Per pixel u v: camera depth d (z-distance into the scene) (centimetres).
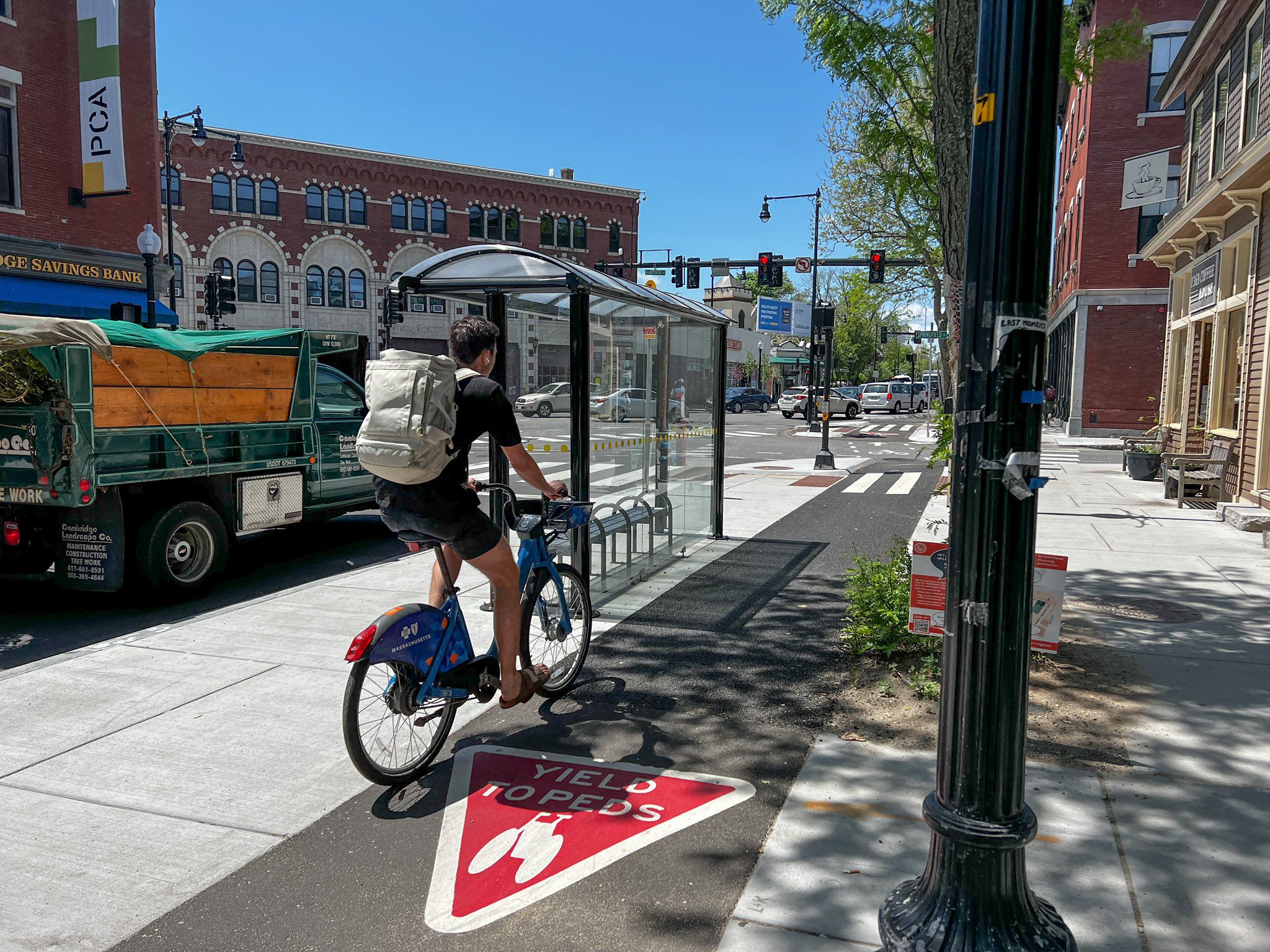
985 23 226
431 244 4681
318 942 274
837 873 305
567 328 635
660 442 798
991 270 224
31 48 1688
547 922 282
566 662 483
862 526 1044
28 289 1697
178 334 716
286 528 1051
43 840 334
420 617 379
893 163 966
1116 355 2595
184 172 4031
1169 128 2486
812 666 526
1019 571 227
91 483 619
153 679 509
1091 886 295
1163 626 596
